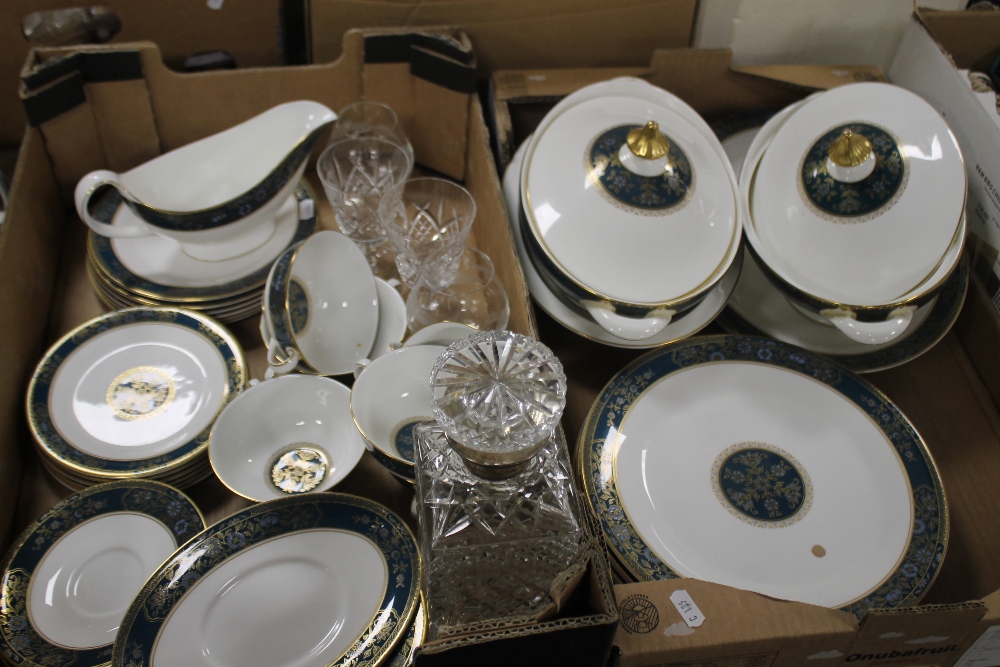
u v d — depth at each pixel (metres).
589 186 0.79
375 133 1.01
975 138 0.88
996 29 0.99
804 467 0.78
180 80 0.91
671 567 0.70
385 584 0.64
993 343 0.85
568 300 0.83
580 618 0.51
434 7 0.97
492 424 0.51
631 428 0.78
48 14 0.92
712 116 1.07
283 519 0.67
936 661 0.66
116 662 0.59
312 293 0.81
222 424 0.73
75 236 0.95
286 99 0.97
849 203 0.79
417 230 0.98
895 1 0.98
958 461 0.82
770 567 0.71
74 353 0.80
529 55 1.05
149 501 0.70
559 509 0.59
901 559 0.71
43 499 0.75
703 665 0.60
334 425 0.79
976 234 0.88
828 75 0.99
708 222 0.79
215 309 0.85
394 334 0.86
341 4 0.96
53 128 0.88
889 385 0.87
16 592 0.65
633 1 1.00
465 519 0.59
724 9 1.02
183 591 0.63
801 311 0.83
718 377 0.82
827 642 0.59
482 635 0.50
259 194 0.84
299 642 0.63
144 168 0.91
